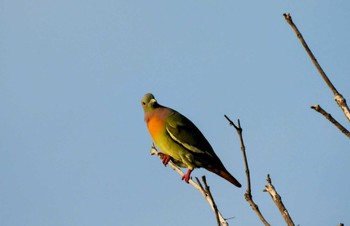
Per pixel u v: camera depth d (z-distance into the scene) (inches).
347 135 245.1
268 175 282.4
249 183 275.3
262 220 267.9
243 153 277.1
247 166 277.0
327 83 254.4
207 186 262.5
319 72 254.8
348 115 248.5
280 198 272.4
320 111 249.0
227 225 287.6
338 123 247.0
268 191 279.0
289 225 268.4
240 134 278.5
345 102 251.9
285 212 271.7
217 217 261.1
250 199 274.5
